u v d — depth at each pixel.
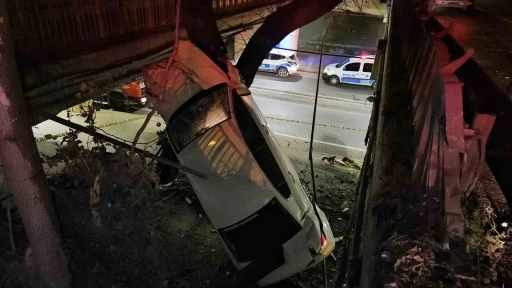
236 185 5.37
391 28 9.42
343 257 3.89
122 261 5.41
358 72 19.89
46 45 5.93
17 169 3.57
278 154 5.84
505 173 2.54
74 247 5.20
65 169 6.29
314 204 6.20
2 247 4.91
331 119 15.76
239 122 5.70
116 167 6.07
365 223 3.37
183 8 7.48
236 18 12.25
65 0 6.11
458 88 2.39
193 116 5.77
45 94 5.65
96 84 6.72
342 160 11.72
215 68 6.24
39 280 4.33
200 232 7.26
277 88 19.30
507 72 4.13
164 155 6.66
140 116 14.55
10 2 5.27
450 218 2.35
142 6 7.89
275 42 8.96
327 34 21.44
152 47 8.18
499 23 8.10
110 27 7.16
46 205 3.89
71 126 4.96
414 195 2.87
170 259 5.93
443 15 8.91
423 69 3.92
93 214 5.62
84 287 4.83
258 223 5.39
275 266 5.59
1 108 3.28
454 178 2.42
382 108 4.93
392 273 2.21
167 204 7.87
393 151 3.60
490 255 2.36
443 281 2.11
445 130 2.42
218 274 6.25
